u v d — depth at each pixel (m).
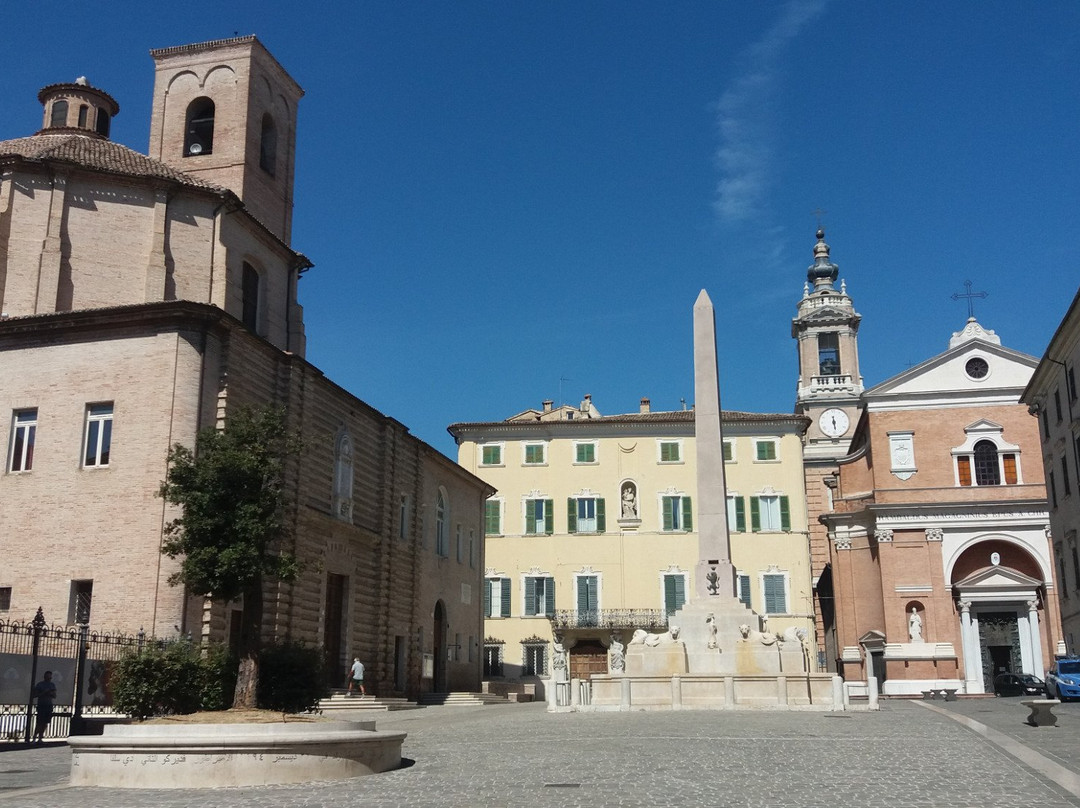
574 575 65.31
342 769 16.09
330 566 39.38
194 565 22.11
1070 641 51.75
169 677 23.41
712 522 34.06
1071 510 49.25
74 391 32.53
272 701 23.91
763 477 65.81
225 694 23.59
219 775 15.31
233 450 22.95
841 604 62.31
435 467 52.28
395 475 46.19
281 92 48.22
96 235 36.41
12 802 13.65
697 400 35.06
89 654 29.25
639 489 66.31
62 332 33.03
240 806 12.95
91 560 30.95
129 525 30.86
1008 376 60.94
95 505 31.34
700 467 34.56
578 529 66.00
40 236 35.75
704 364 35.34
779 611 63.75
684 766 15.95
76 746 15.98
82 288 35.88
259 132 45.97
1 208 35.50
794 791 13.30
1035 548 57.75
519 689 59.66
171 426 31.30
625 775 14.98
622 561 65.31
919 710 32.47
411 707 41.41
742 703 30.52
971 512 58.91
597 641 64.06
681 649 32.22
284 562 22.80
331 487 39.62
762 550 64.69
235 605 32.62
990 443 60.41
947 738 20.56
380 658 43.47
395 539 45.81
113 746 15.66
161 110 45.62
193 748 15.36
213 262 38.22
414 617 47.66
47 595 31.03
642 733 21.81
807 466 86.12
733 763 16.31
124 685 23.39
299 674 24.33
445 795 13.50
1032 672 56.47
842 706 30.06
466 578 56.62
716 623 32.94
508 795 13.30
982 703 40.31
